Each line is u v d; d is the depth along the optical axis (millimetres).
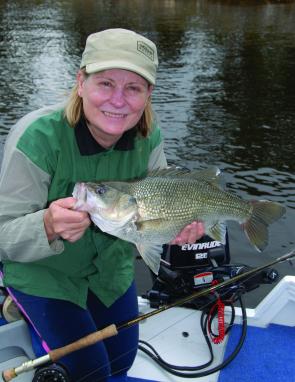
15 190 1063
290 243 2973
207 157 4691
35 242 1010
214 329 1521
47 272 1197
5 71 8094
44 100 6520
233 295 1513
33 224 1000
